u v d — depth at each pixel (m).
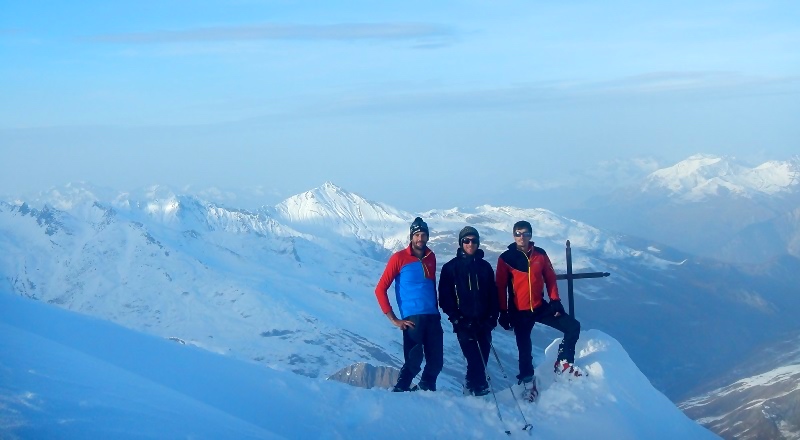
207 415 7.71
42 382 7.09
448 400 10.33
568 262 11.74
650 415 10.54
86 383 7.46
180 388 8.62
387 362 141.38
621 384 10.69
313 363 141.12
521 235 11.29
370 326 178.62
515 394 11.05
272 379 9.75
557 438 9.55
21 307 10.27
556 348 11.79
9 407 6.23
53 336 9.21
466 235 11.15
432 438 9.12
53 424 6.16
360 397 9.84
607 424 9.73
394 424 9.25
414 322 11.23
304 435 8.54
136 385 7.97
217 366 9.74
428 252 11.45
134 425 6.71
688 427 11.12
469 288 11.17
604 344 11.48
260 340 162.62
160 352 9.71
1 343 8.05
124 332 10.22
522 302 11.34
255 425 8.14
